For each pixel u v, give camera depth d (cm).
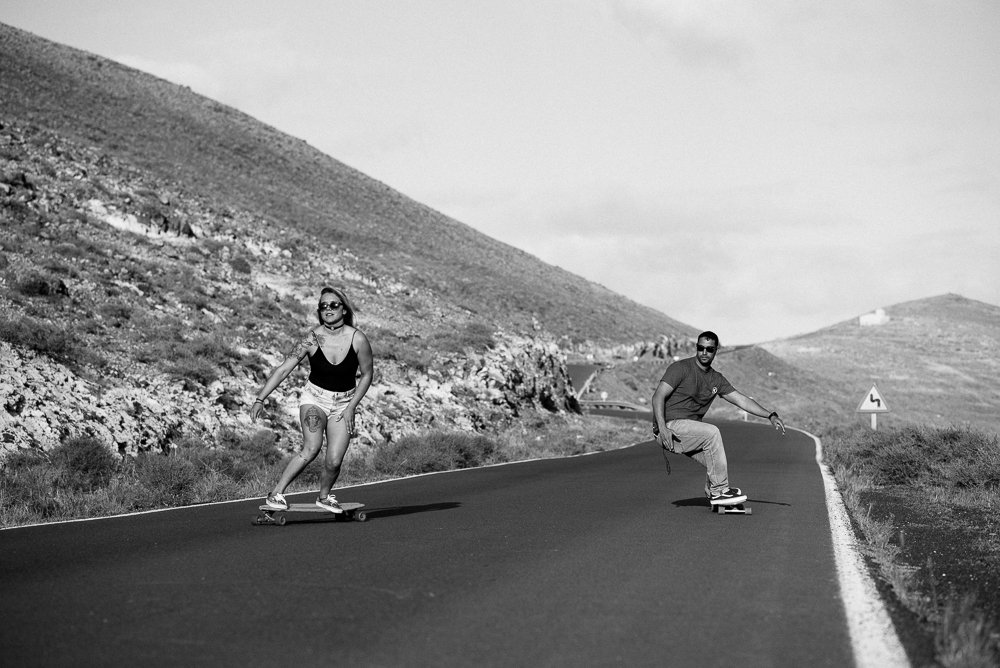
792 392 11700
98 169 4069
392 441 2467
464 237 11912
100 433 1741
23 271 2411
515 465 2180
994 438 1694
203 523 1012
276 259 4053
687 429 1102
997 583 718
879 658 473
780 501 1266
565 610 575
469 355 3575
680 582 670
